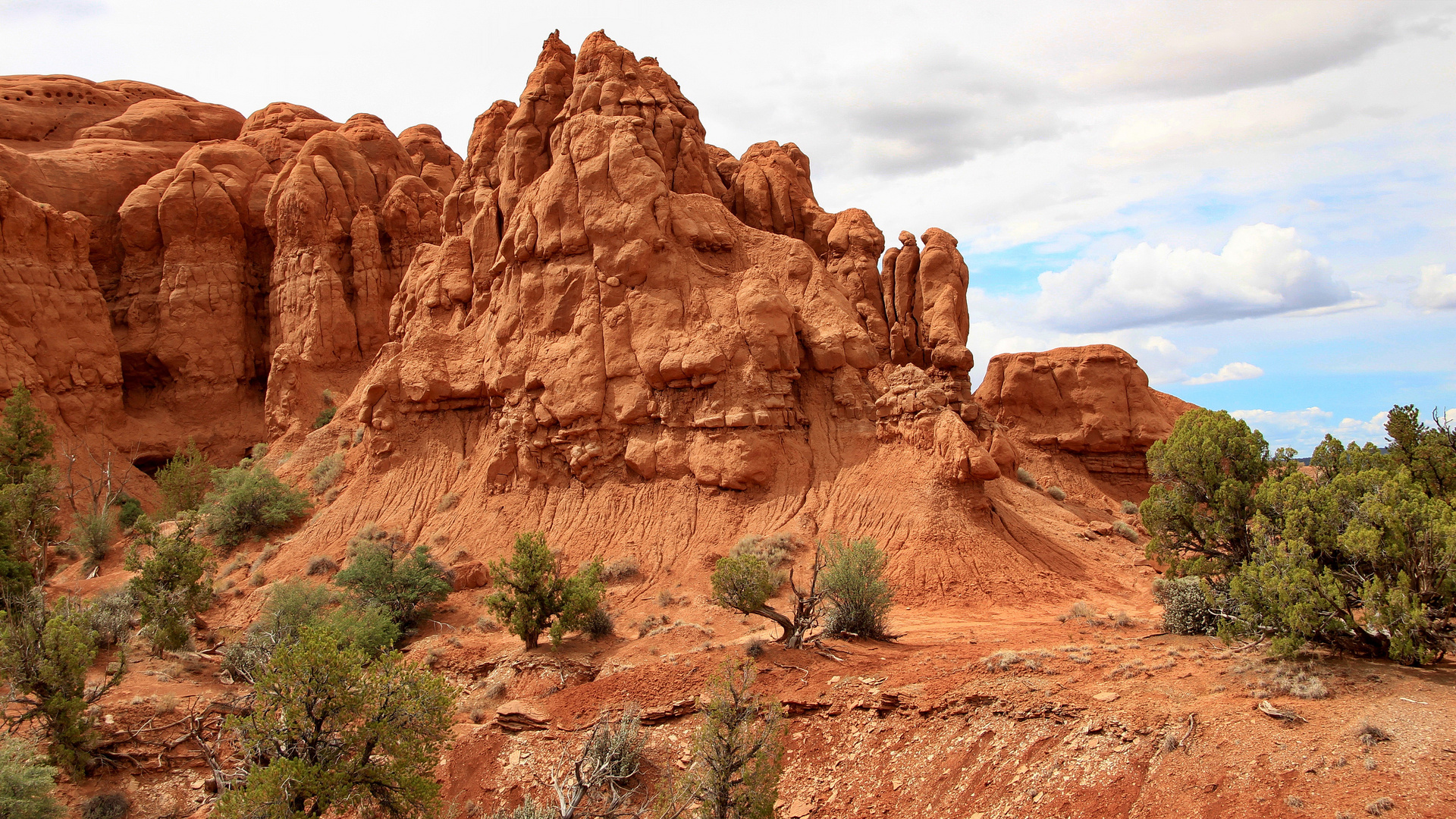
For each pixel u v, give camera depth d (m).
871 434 35.47
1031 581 29.80
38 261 54.03
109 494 50.75
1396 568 18.67
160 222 60.53
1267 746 15.59
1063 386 46.91
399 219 58.38
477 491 37.81
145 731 24.30
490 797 21.02
